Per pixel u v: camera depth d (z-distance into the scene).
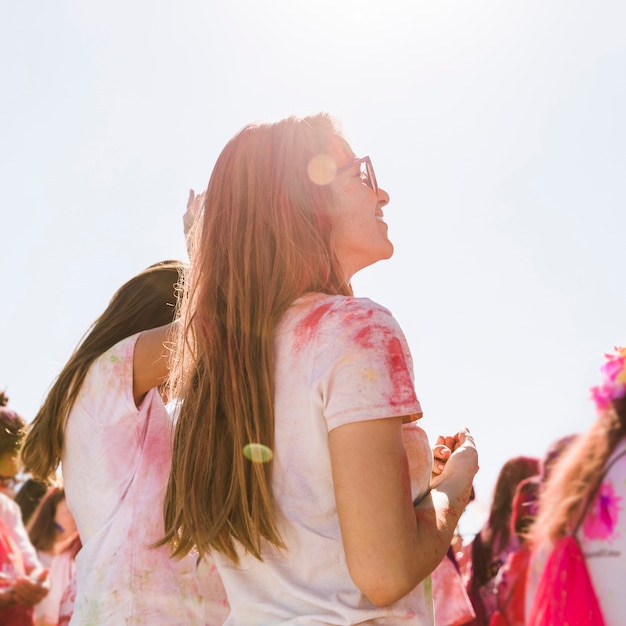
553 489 3.37
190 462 1.42
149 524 1.95
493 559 3.84
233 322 1.43
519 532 3.75
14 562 4.31
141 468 1.98
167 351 1.98
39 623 4.70
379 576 1.18
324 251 1.45
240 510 1.36
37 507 4.76
